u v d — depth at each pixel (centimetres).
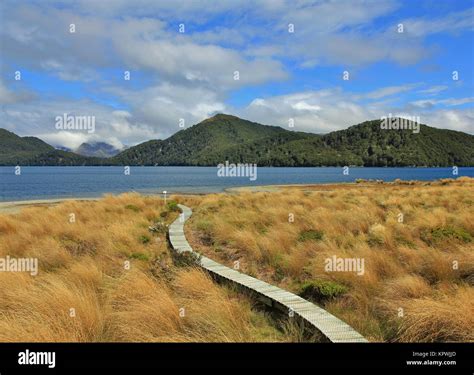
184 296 703
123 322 567
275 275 898
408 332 546
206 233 1402
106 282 773
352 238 1084
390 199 2025
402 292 677
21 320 553
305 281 791
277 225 1330
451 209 1714
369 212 1534
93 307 584
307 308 616
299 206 1770
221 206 2186
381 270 822
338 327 539
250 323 599
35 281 767
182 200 2880
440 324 546
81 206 1973
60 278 756
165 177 9938
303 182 7112
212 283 755
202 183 6994
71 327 532
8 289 693
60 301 576
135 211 1945
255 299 723
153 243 1261
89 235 1197
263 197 2516
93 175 11406
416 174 11881
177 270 858
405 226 1239
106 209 1945
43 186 6116
